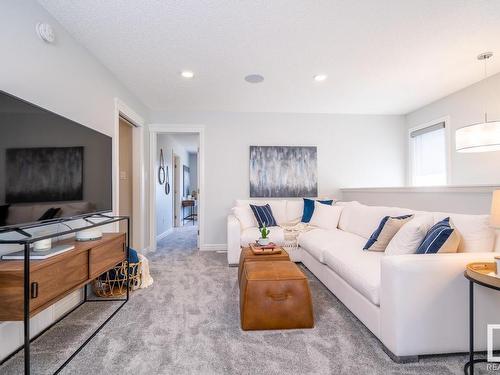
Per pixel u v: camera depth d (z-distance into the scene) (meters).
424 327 1.49
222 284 2.77
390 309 1.52
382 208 2.88
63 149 1.83
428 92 3.62
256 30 2.23
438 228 1.72
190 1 1.89
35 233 1.84
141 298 2.41
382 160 4.68
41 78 1.92
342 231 3.39
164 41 2.39
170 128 4.38
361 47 2.50
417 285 1.49
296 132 4.58
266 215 3.92
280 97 3.83
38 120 1.60
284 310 1.86
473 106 3.34
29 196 1.53
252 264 2.20
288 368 1.46
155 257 3.91
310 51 2.57
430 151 4.19
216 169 4.47
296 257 3.50
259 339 1.75
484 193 2.49
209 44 2.45
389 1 1.89
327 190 4.62
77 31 2.22
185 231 6.47
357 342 1.71
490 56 2.67
